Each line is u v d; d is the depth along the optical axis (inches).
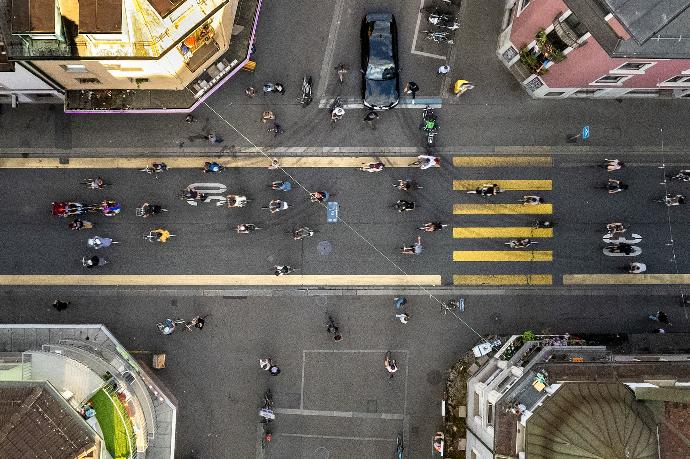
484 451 1218.0
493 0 1397.6
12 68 1138.7
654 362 1169.4
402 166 1397.6
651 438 977.5
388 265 1398.9
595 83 1302.9
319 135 1390.3
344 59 1391.5
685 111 1419.8
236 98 1382.9
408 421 1396.4
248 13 1289.4
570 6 1052.5
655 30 995.9
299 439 1389.0
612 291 1413.6
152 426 1224.2
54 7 994.1
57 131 1364.4
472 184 1401.3
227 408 1382.9
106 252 1373.0
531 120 1408.7
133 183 1374.3
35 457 904.9
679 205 1418.6
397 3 1391.5
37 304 1365.7
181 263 1379.2
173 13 1037.2
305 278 1392.7
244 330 1385.3
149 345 1376.7
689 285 1417.3
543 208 1407.5
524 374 1164.5
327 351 1393.9
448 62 1400.1
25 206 1364.4
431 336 1400.1
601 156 1413.6
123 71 1157.7
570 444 970.7
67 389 1075.3
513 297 1405.0
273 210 1366.9
